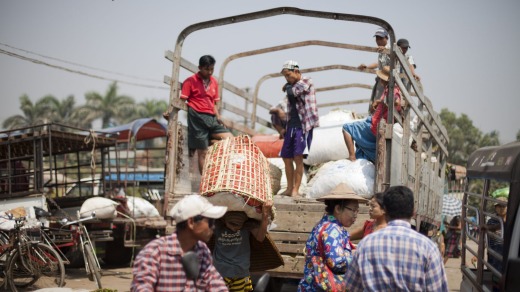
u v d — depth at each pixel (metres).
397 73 7.87
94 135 13.08
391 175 7.64
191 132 9.35
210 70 9.27
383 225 5.24
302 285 5.26
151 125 19.72
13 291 9.55
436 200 12.47
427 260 3.95
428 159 10.98
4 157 13.68
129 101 59.12
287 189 8.88
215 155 6.66
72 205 13.81
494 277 5.90
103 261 14.85
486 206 6.20
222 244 6.29
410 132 8.84
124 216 13.59
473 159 7.07
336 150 9.90
